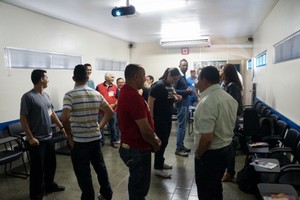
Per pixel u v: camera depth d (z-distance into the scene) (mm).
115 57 7242
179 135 4043
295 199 1587
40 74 2623
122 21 4949
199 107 1752
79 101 2150
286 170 2078
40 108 2584
